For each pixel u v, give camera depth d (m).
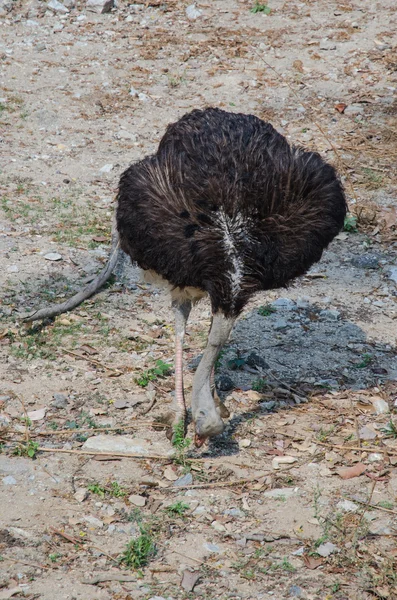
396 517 11.15
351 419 13.17
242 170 11.47
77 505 11.04
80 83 24.59
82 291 15.95
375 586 9.95
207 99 24.02
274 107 23.75
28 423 12.50
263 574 10.10
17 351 14.30
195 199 11.33
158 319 15.62
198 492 11.43
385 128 22.98
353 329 15.60
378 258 18.12
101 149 21.70
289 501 11.35
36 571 9.92
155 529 10.70
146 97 24.03
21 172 20.47
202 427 10.80
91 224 18.62
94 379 13.77
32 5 28.45
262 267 11.27
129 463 11.95
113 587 9.77
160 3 28.95
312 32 27.39
